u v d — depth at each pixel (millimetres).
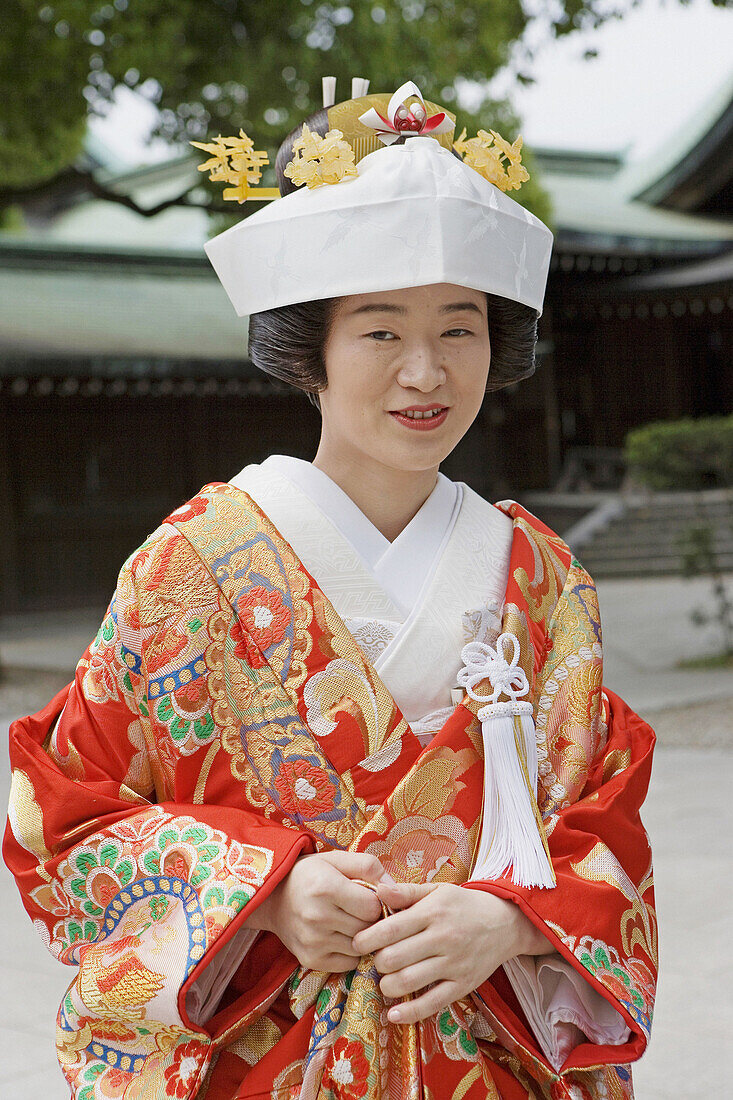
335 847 1159
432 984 1108
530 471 20516
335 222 1168
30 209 27531
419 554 1267
